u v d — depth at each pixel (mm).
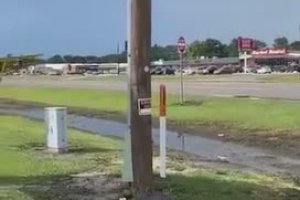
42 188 12633
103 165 15977
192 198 12000
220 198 12195
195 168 16359
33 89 72625
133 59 11797
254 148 23250
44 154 18219
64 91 64375
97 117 39625
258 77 98875
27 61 42469
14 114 41125
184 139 26688
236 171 16750
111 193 12195
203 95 46906
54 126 18859
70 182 13359
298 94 46094
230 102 38312
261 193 13133
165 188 12711
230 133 27969
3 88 79125
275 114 31547
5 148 19000
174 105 39406
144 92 11836
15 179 13609
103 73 175750
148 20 11742
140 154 11922
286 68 163250
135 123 11898
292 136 25812
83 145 20984
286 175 16766
